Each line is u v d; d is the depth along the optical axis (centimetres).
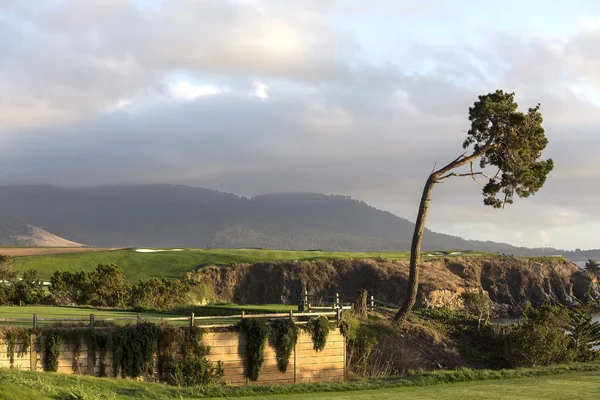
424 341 3884
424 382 2152
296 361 3072
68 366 2608
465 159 4447
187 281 8012
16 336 2539
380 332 3744
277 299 8900
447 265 10025
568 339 3716
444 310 4600
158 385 2130
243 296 8894
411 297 4191
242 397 1909
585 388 1923
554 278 10900
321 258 9719
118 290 4975
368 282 9200
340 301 4431
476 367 3741
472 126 4512
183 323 2938
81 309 4075
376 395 1881
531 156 4556
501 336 4012
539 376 2241
